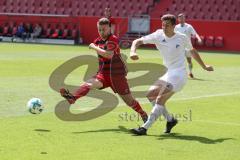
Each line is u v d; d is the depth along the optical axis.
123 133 27.12
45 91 43.31
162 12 139.38
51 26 140.50
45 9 152.00
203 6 136.62
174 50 26.73
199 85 51.59
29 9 153.50
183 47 27.00
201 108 36.78
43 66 67.81
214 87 50.09
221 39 122.94
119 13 143.50
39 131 26.89
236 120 32.03
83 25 137.75
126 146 23.94
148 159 21.55
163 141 25.34
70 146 23.64
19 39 139.88
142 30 131.25
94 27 136.50
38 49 108.19
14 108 34.28
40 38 139.25
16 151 22.30
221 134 27.55
